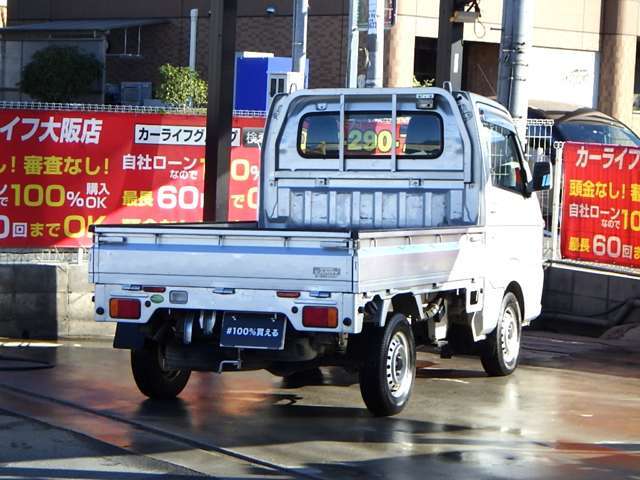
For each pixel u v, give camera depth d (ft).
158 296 47.44
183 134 74.69
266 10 201.16
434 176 56.18
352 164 57.47
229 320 46.83
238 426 46.14
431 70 197.88
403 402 49.14
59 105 91.04
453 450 42.93
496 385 57.47
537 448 43.73
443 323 53.62
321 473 39.06
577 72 208.54
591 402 53.67
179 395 52.29
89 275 48.19
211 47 71.00
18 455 40.22
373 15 95.35
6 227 72.38
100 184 73.67
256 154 76.95
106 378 55.52
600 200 81.46
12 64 203.62
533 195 63.41
